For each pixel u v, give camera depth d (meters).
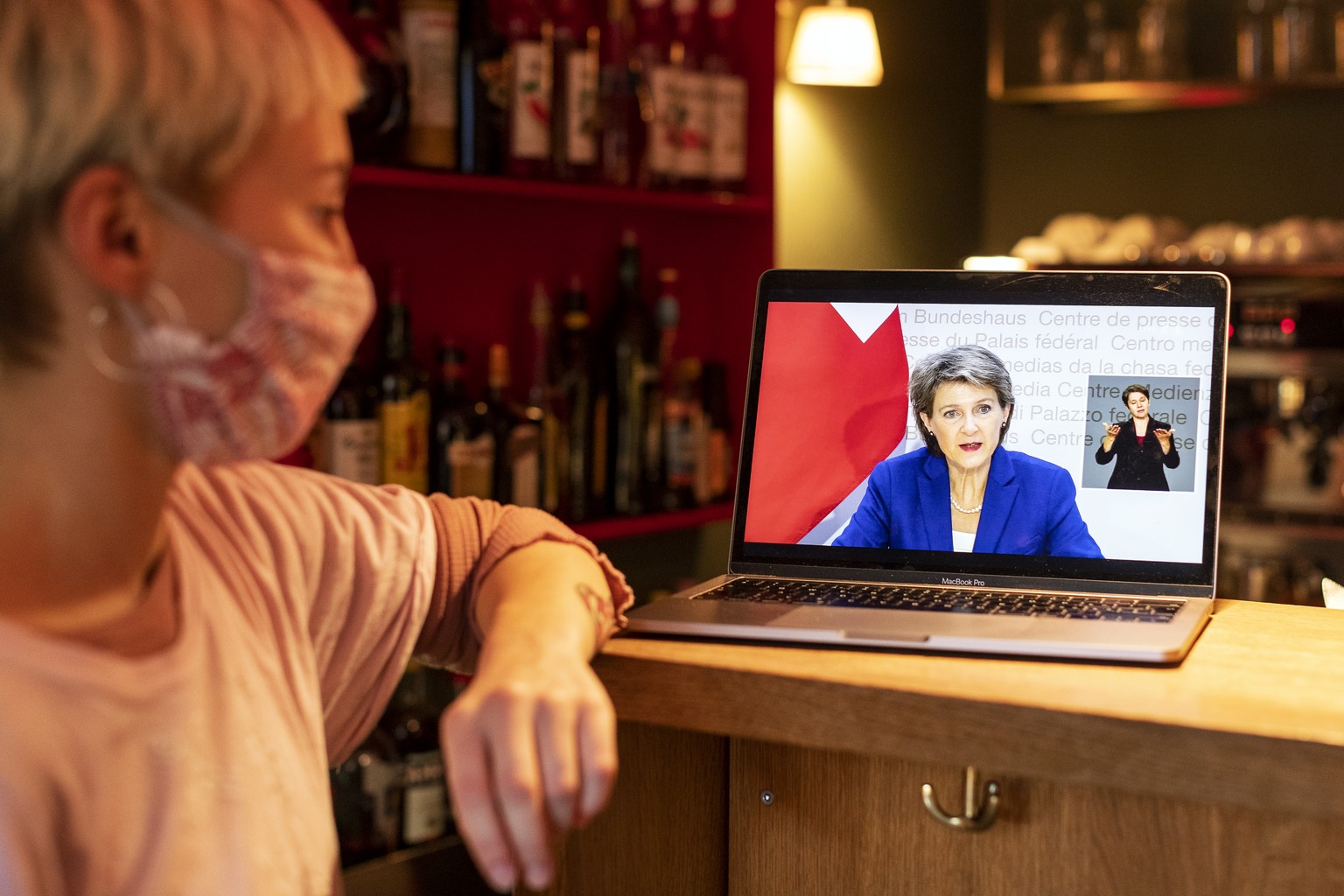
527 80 2.22
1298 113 3.99
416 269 2.37
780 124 3.43
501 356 2.29
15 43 0.60
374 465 2.04
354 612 0.92
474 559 0.97
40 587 0.67
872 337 1.12
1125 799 0.77
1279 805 0.67
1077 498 1.06
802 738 0.79
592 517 2.49
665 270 2.70
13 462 0.65
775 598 1.00
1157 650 0.82
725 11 2.80
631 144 2.49
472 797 0.67
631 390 2.54
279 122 0.67
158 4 0.63
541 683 0.71
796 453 1.12
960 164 4.39
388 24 2.11
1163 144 4.21
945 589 1.05
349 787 1.94
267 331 0.67
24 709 0.63
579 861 0.94
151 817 0.68
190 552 0.77
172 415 0.67
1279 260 3.58
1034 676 0.79
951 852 0.82
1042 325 1.09
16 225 0.62
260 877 0.73
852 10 3.21
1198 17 3.96
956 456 1.09
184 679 0.70
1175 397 1.05
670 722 0.83
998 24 3.96
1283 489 3.63
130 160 0.63
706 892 0.91
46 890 0.63
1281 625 0.96
